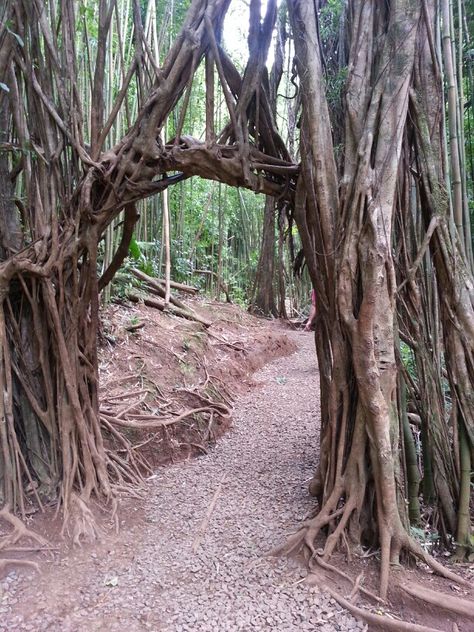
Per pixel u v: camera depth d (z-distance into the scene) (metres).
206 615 2.48
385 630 2.42
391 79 2.99
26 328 3.55
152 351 6.20
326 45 3.79
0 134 3.41
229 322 9.66
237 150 3.46
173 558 3.01
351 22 3.32
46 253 3.36
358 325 2.91
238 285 15.85
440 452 3.29
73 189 3.49
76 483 3.53
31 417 3.52
